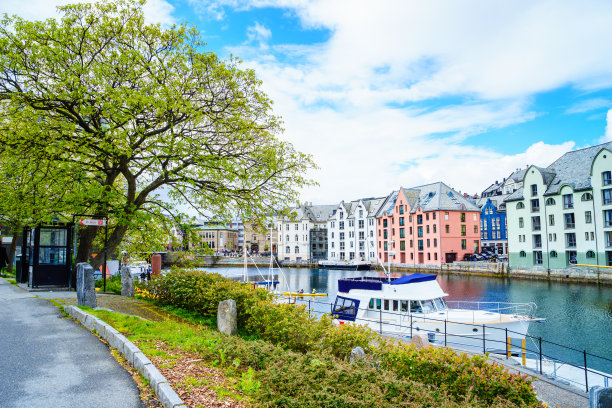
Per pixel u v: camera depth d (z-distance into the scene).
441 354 8.45
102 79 16.44
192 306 14.91
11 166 17.19
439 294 22.38
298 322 10.75
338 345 9.84
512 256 70.62
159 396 6.17
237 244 165.00
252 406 5.92
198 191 19.83
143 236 21.62
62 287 18.70
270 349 8.58
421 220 87.50
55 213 17.64
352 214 110.50
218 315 11.72
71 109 16.73
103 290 19.88
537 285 54.06
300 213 123.50
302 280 73.06
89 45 17.72
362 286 22.48
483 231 103.69
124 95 15.74
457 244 83.50
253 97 19.41
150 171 20.06
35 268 18.34
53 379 6.90
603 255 56.72
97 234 23.89
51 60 15.61
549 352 24.05
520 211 69.44
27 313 12.34
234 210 20.73
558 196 63.28
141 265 49.06
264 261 110.25
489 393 7.53
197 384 6.52
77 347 8.80
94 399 6.13
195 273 15.72
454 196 86.94
